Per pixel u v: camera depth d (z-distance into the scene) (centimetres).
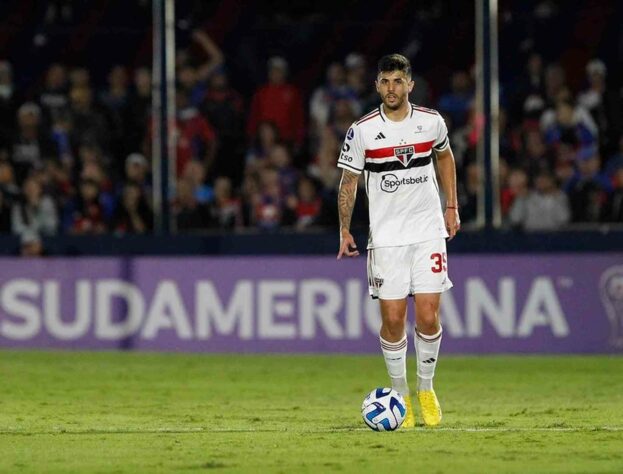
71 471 1956
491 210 4606
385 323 2502
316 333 4697
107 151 5341
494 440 2311
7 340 4847
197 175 5128
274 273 4719
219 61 5444
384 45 5672
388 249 2464
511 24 5528
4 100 5409
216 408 3088
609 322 4600
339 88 5412
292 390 3578
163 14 4631
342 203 2497
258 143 5319
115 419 2812
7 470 1969
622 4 5594
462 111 5256
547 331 4609
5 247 4966
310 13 5731
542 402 3219
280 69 5412
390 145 2438
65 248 4928
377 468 1948
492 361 4428
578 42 5569
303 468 1958
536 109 5266
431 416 2553
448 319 4638
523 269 4619
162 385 3700
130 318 4788
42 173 5222
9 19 5759
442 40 5609
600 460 2033
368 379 3891
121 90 5428
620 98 5228
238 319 4734
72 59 5709
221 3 5678
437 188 2497
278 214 5088
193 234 4841
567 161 5128
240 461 2047
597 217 5003
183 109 5253
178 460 2069
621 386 3656
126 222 5134
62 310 4812
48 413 2956
